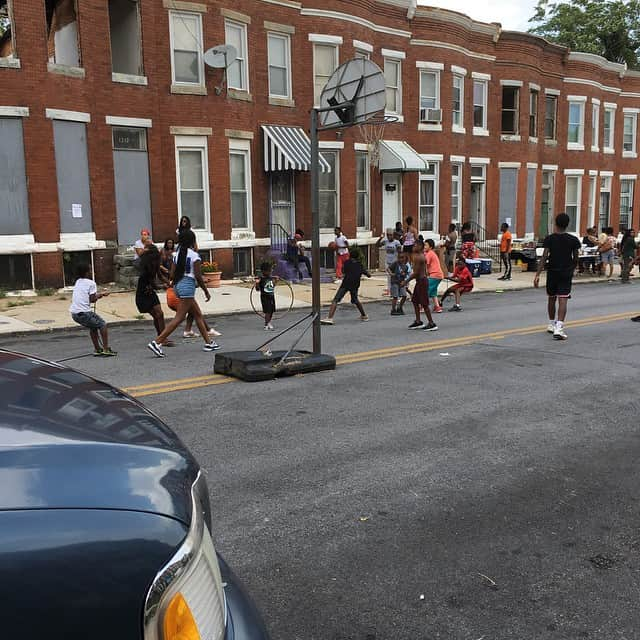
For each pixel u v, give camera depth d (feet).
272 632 10.62
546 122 101.35
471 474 17.28
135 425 6.77
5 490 5.11
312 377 27.86
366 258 77.51
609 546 13.64
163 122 59.82
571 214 107.86
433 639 10.55
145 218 59.21
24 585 4.70
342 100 30.07
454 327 42.32
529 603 11.59
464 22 83.35
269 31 66.49
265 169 66.80
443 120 83.20
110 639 4.85
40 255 52.03
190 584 5.42
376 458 18.31
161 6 58.59
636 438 20.29
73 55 57.36
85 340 37.65
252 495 15.78
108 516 5.19
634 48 142.92
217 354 28.27
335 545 13.47
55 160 52.47
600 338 37.91
